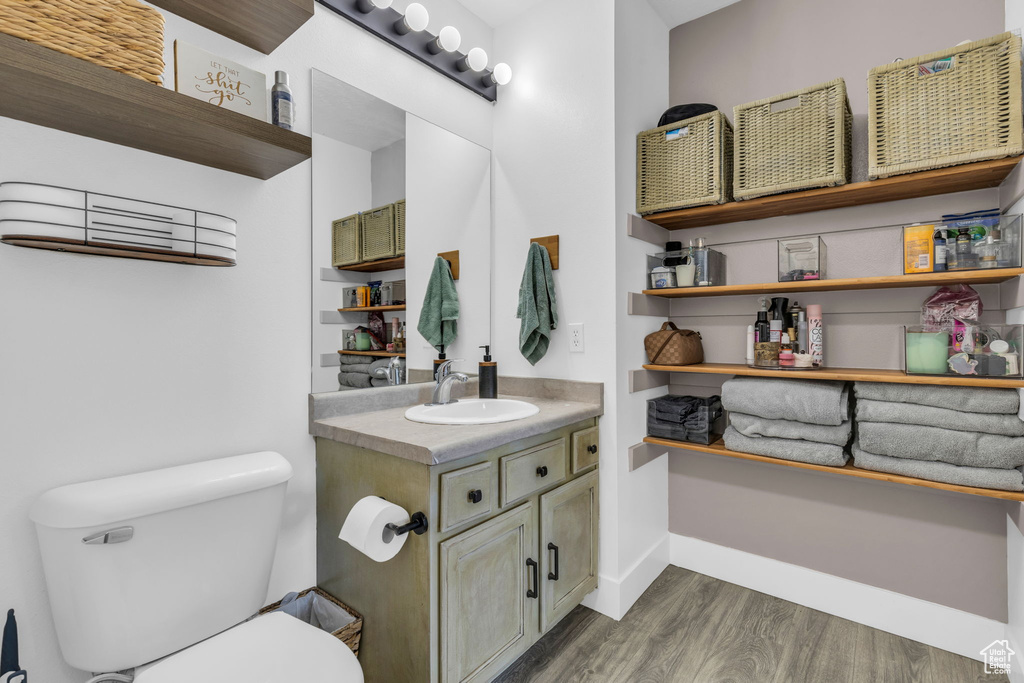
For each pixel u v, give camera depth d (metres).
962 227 1.41
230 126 1.05
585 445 1.69
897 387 1.49
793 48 1.90
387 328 1.70
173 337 1.20
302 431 1.46
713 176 1.75
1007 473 1.32
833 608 1.81
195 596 1.07
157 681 0.87
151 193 1.16
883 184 1.50
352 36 1.60
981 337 1.39
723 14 2.07
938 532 1.63
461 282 1.99
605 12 1.80
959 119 1.34
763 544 1.99
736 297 2.04
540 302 1.88
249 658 0.94
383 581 1.26
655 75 2.09
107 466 1.09
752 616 1.80
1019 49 1.25
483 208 2.09
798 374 1.65
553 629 1.72
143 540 0.98
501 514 1.34
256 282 1.36
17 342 0.98
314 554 1.50
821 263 1.71
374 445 1.25
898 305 1.69
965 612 1.58
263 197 1.37
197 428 1.24
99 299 1.08
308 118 1.48
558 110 1.93
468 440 1.20
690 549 2.16
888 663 1.53
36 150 1.01
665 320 2.19
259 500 1.18
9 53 0.77
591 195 1.83
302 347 1.46
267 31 1.26
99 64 0.90
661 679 1.46
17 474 0.98
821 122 1.56
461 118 1.99
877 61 1.73
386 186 1.70
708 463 2.12
